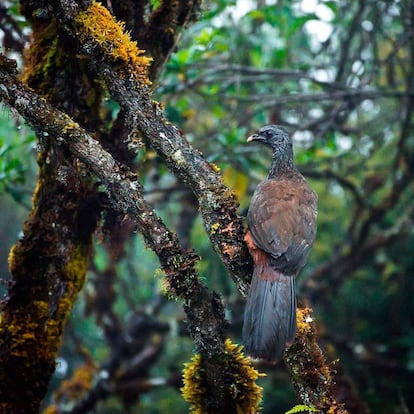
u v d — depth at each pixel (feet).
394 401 51.49
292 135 47.85
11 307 25.62
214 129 48.47
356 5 54.19
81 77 26.08
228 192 23.12
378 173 54.54
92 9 23.00
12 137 43.14
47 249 25.82
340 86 45.44
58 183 25.76
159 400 59.93
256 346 21.81
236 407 22.54
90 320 59.67
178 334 50.65
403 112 51.16
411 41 50.19
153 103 22.90
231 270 23.61
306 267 58.13
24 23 31.27
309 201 27.04
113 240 27.02
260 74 46.14
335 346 52.13
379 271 55.72
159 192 46.70
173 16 27.35
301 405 20.81
